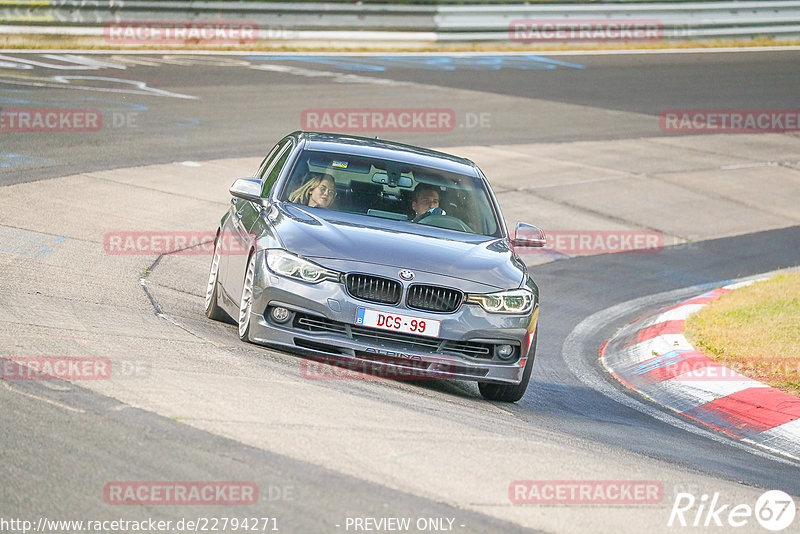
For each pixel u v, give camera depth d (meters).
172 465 16.59
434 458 18.89
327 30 105.44
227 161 59.72
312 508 15.53
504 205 60.53
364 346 25.00
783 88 107.25
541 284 47.34
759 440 27.83
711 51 123.38
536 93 94.75
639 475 20.48
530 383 31.20
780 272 53.00
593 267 51.50
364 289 25.17
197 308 32.28
